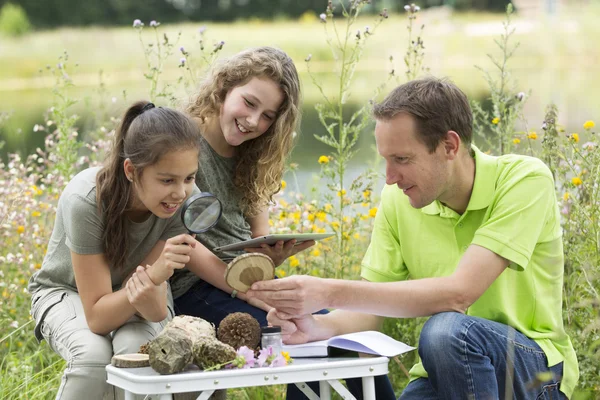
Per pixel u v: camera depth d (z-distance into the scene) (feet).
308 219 15.14
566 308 12.54
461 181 10.19
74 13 101.30
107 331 10.23
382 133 9.92
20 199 15.58
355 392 10.80
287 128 12.42
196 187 11.25
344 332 10.35
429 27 89.20
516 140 14.74
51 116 17.78
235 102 12.07
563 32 86.79
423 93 9.86
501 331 9.64
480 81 54.03
